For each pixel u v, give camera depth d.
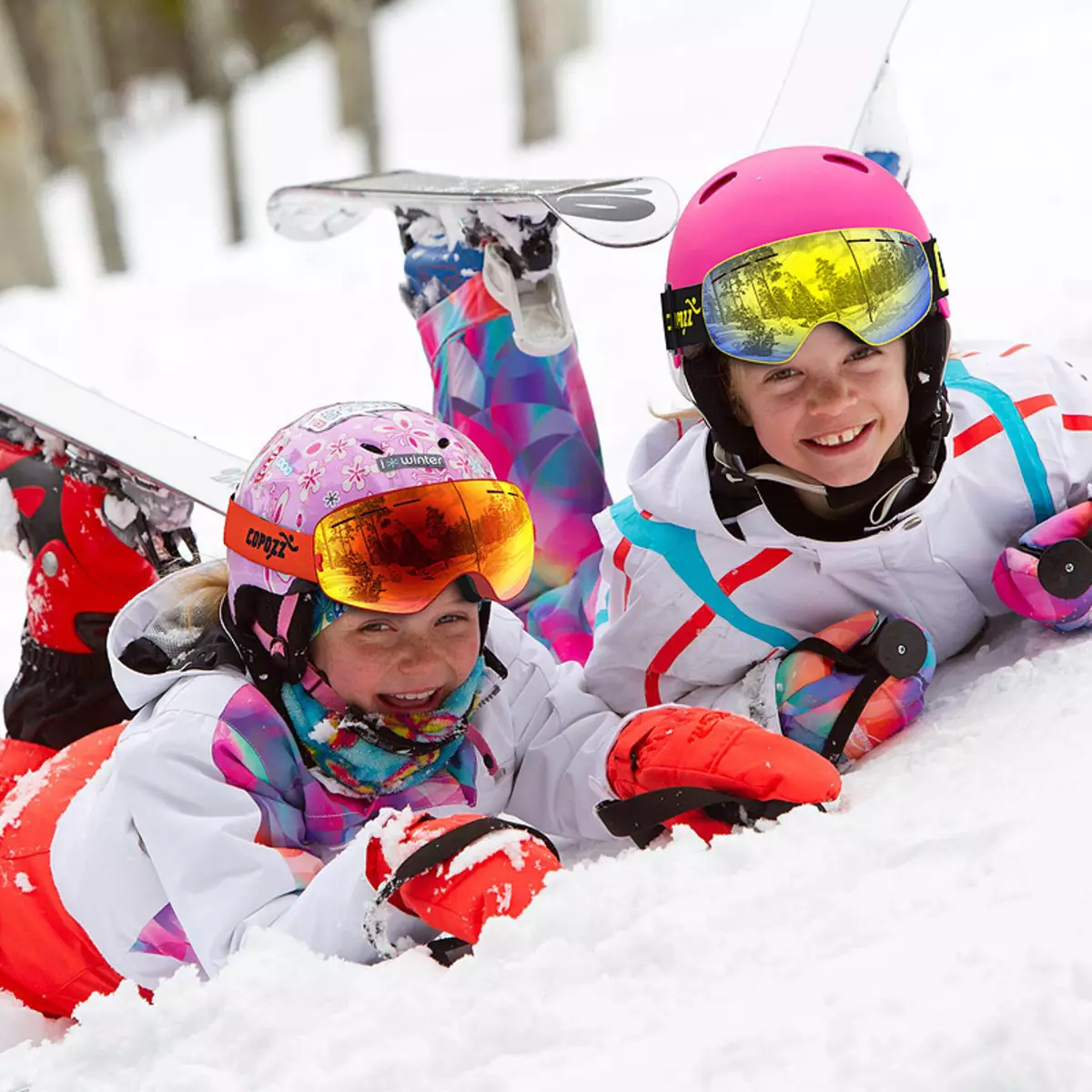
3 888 7.43
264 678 7.20
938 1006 4.36
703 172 31.25
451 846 6.00
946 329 7.30
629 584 8.09
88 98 42.19
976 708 7.15
